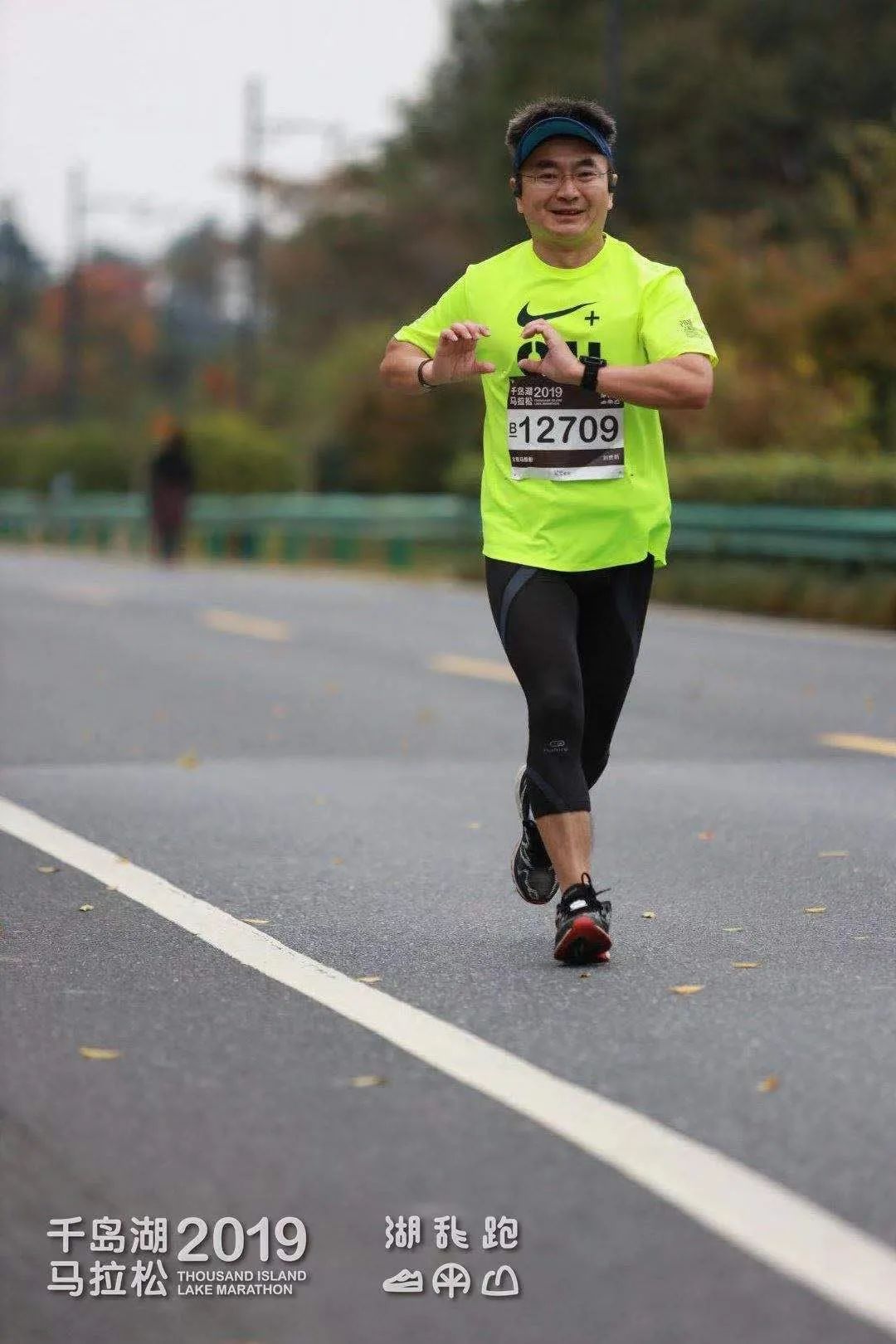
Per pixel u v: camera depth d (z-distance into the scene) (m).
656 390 15.39
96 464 135.00
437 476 116.31
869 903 18.55
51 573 77.19
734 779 26.23
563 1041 13.73
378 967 16.00
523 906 18.56
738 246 80.75
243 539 94.25
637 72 114.88
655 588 57.69
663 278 15.78
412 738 30.73
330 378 125.94
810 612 52.06
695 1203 10.65
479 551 70.94
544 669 15.84
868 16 114.50
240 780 26.56
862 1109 12.18
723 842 21.75
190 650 44.75
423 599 60.56
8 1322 9.48
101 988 15.33
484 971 15.88
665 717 32.69
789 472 55.81
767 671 39.25
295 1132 11.91
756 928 17.45
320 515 86.50
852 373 66.88
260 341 194.38
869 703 34.34
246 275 172.38
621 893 19.16
